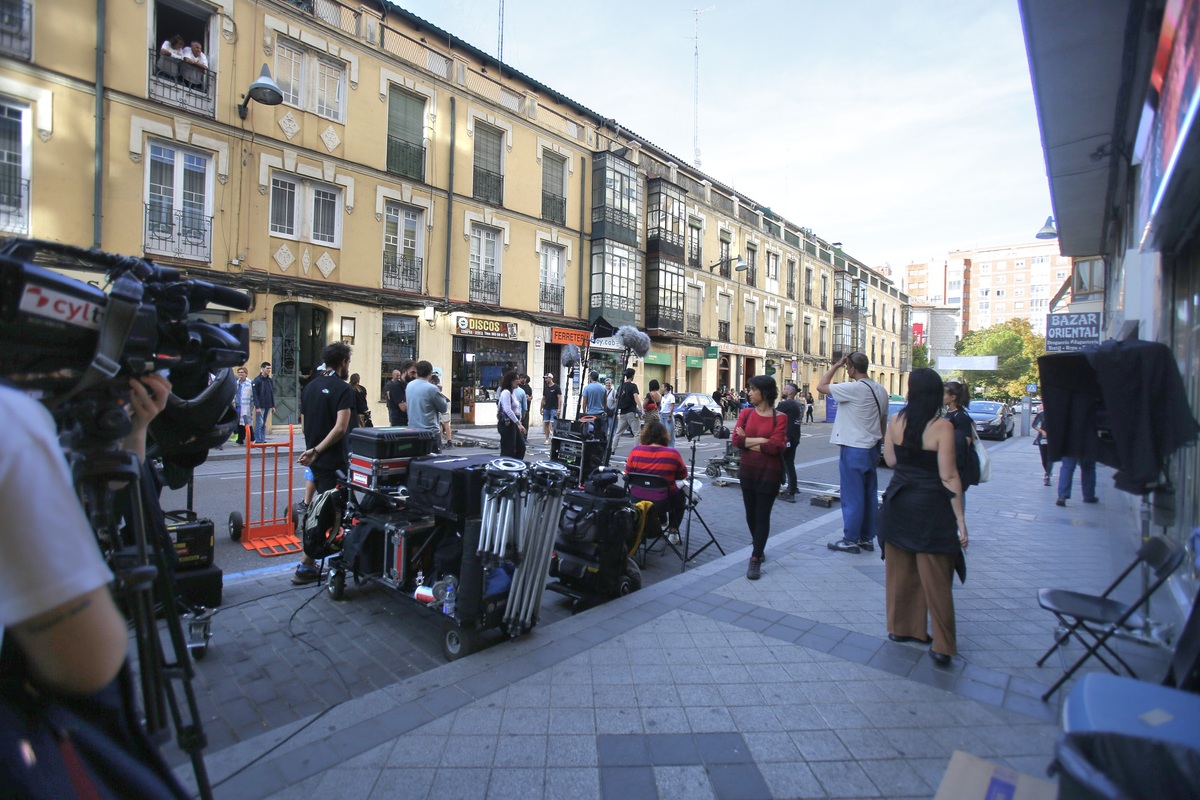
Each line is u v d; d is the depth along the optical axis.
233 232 13.83
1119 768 1.17
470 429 18.33
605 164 22.80
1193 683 1.86
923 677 3.29
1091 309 14.43
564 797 2.30
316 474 4.83
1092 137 6.48
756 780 2.42
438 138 17.95
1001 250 108.50
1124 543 5.25
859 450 5.77
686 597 4.50
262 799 2.24
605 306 22.98
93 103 11.87
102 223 12.01
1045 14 4.47
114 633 1.02
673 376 27.58
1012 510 8.38
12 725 1.00
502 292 19.97
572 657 3.48
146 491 1.58
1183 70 3.00
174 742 2.59
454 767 2.46
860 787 2.39
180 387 1.87
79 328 1.18
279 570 5.07
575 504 4.51
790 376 34.19
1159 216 3.80
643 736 2.71
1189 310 4.21
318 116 15.23
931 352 75.19
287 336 15.14
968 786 2.09
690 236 28.78
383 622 4.05
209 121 13.36
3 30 10.92
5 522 0.91
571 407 14.91
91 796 1.05
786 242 37.44
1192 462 3.95
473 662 3.38
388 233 17.03
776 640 3.74
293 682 3.24
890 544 3.68
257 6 14.05
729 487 9.54
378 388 16.56
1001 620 4.18
